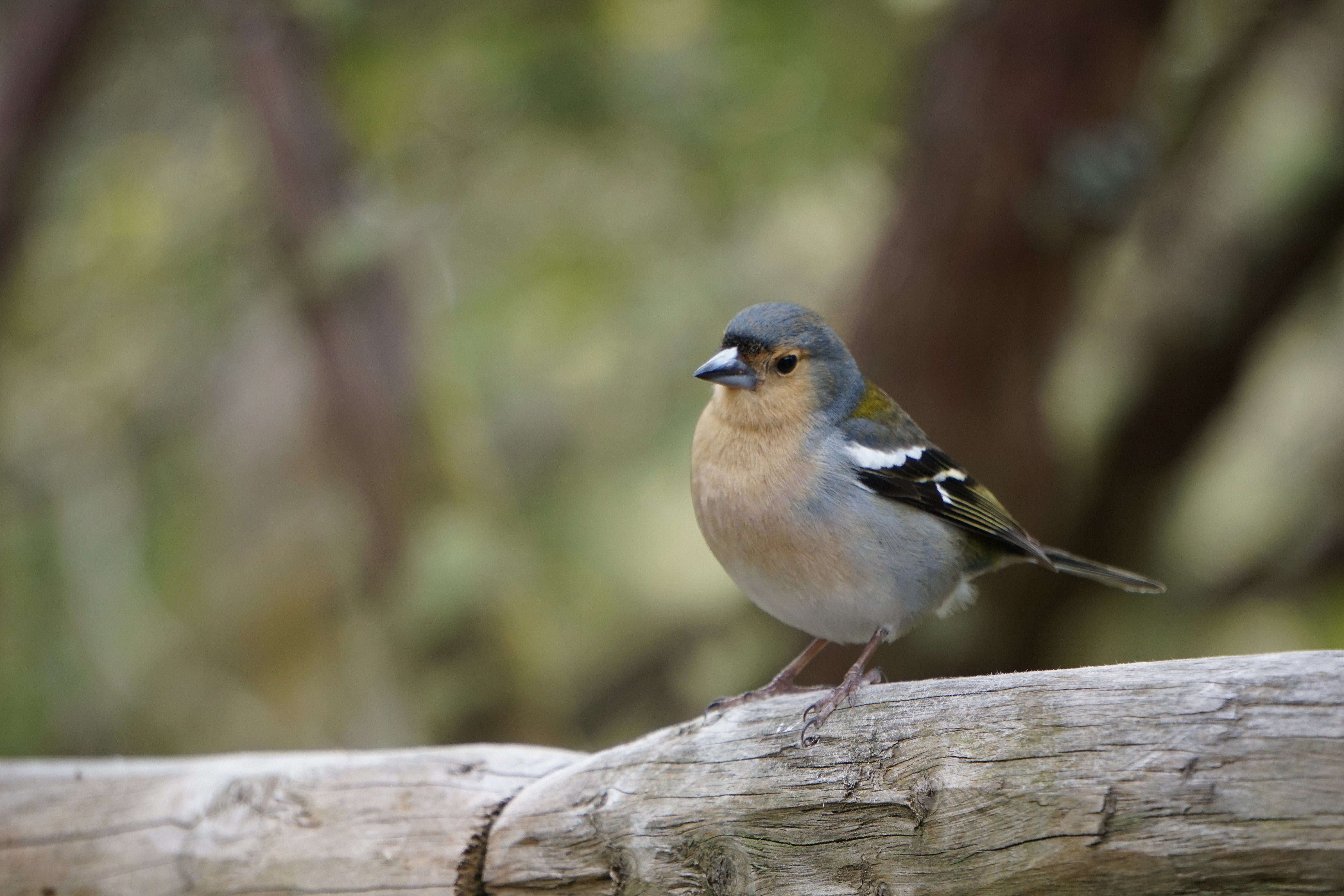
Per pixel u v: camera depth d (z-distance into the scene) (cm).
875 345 1030
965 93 974
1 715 1166
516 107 1088
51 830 661
